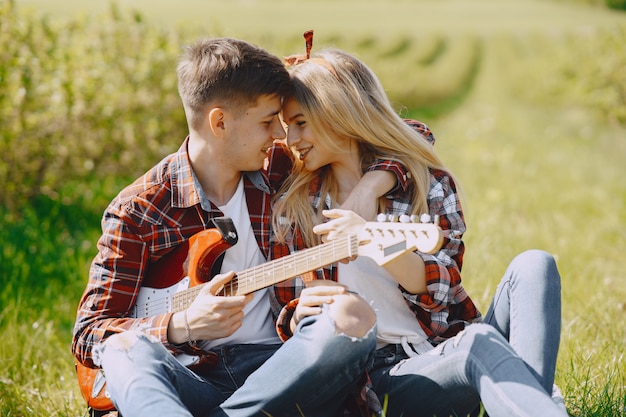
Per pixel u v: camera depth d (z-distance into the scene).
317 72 3.27
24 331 4.84
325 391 2.82
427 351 3.14
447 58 40.34
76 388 4.18
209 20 9.95
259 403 2.84
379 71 25.81
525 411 2.55
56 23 8.39
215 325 2.98
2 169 7.44
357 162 3.41
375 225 2.79
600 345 4.32
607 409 3.36
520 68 33.53
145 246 3.25
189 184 3.27
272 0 56.69
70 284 5.94
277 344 3.27
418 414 3.01
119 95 8.48
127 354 2.87
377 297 3.21
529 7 70.19
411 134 3.37
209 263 3.20
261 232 3.36
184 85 3.31
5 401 3.97
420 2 69.25
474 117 21.19
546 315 2.88
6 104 7.29
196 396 2.96
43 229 7.00
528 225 7.99
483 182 10.78
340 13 56.91
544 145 15.46
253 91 3.19
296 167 3.45
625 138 16.11
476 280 5.48
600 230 7.95
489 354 2.73
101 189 8.23
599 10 69.94
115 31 8.85
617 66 16.50
